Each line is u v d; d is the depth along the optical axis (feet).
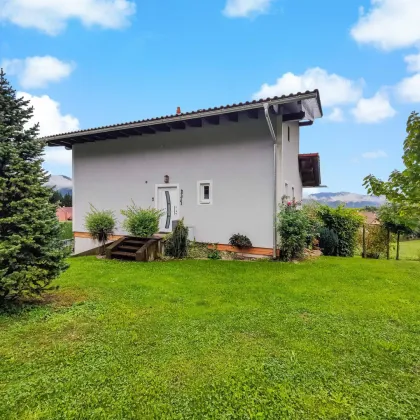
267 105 24.54
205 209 32.01
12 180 13.84
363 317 13.92
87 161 40.09
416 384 8.82
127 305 15.25
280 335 11.89
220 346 10.95
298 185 39.65
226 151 30.76
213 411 7.61
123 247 29.84
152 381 8.79
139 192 36.19
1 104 14.29
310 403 7.91
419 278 21.65
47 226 14.62
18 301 15.33
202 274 22.11
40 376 9.03
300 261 27.71
